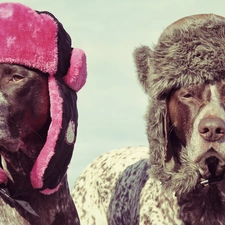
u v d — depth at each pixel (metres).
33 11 7.57
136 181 9.73
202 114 7.83
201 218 8.47
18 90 7.46
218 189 8.39
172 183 8.35
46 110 7.65
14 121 7.46
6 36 7.41
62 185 8.20
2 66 7.45
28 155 7.79
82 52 7.92
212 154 7.75
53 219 8.11
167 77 8.14
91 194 11.11
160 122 8.35
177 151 8.42
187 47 8.09
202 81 7.98
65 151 7.77
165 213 8.66
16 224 7.82
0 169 7.54
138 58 8.74
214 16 8.40
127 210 9.75
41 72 7.60
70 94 7.83
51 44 7.57
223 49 8.04
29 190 7.84
